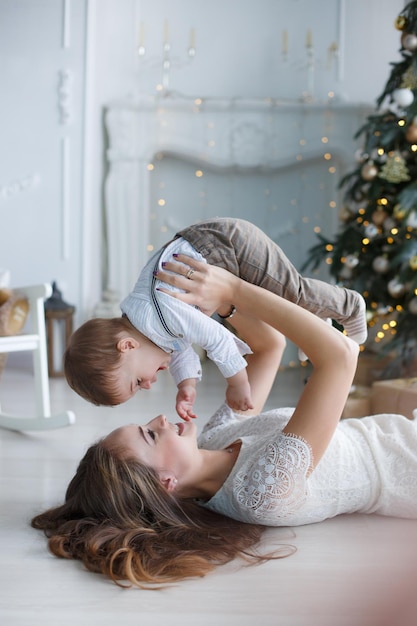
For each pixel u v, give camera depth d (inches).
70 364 83.6
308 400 80.0
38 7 231.3
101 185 244.7
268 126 238.4
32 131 233.3
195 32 245.3
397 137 175.3
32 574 76.3
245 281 83.4
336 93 243.3
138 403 175.9
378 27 241.9
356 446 87.8
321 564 78.7
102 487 80.3
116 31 244.1
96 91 239.8
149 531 78.2
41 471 117.8
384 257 177.8
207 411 165.9
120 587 72.9
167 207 253.4
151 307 81.6
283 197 251.1
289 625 64.9
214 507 85.4
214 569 76.9
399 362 175.9
